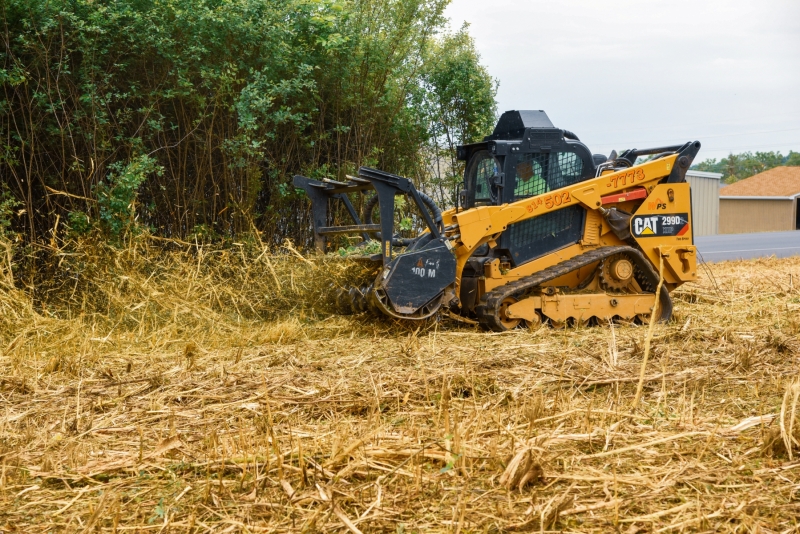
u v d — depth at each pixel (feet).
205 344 22.09
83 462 11.68
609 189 26.40
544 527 9.00
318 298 26.11
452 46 43.47
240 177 31.30
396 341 22.07
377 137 37.14
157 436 13.09
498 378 16.60
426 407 14.28
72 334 22.26
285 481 10.27
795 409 12.00
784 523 8.95
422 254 23.68
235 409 14.66
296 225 34.04
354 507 9.66
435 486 10.25
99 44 28.43
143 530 9.16
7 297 23.73
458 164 42.70
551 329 24.97
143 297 24.89
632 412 13.61
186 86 29.17
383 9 37.22
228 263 27.86
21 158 28.30
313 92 32.12
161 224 30.96
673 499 9.78
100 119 27.68
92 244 26.55
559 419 13.10
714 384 16.07
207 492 10.05
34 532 9.23
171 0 29.17
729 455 11.35
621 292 26.73
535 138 25.86
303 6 33.19
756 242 86.22
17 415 14.62
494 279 25.08
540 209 25.45
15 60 26.89
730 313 27.35
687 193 27.32
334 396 15.20
